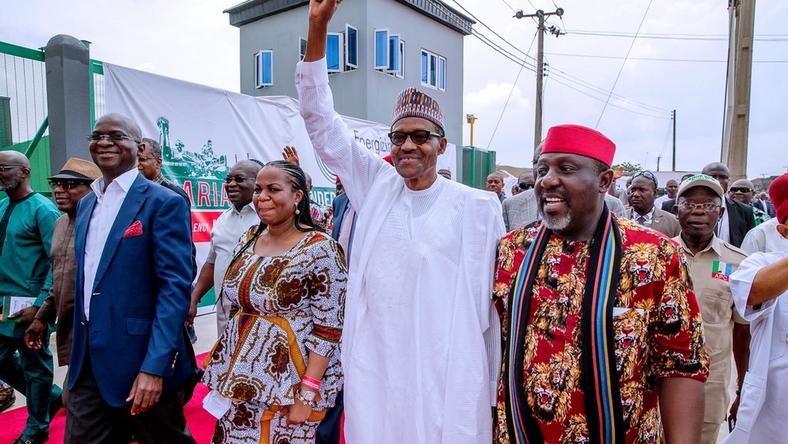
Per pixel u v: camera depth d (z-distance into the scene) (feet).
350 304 6.86
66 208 10.54
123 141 8.11
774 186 6.73
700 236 8.82
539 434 5.13
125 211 8.04
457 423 5.82
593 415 4.83
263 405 7.09
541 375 5.09
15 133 16.01
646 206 15.39
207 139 20.53
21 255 11.57
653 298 4.97
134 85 17.94
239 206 12.80
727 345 8.52
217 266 12.64
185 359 8.60
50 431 11.87
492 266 6.23
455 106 63.72
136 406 7.54
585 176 5.10
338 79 52.24
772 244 12.38
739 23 34.73
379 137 31.91
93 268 8.11
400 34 54.60
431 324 6.26
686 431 4.88
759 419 7.15
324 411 7.47
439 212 6.63
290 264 7.02
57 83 15.99
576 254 5.26
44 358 11.20
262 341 6.98
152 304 8.13
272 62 56.03
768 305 6.61
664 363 5.09
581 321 4.97
